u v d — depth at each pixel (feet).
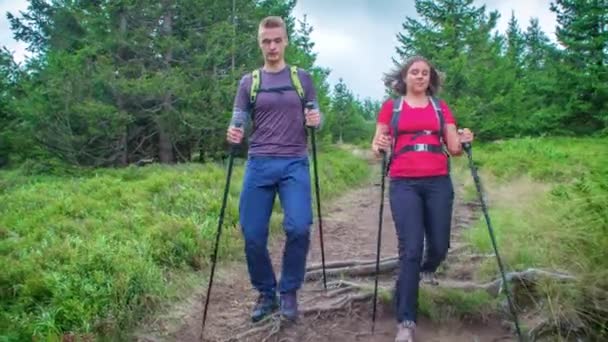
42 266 16.20
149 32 52.44
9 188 38.83
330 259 19.42
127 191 28.58
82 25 51.44
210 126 51.65
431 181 12.76
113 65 50.42
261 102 13.10
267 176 13.21
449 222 12.89
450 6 84.89
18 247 18.74
